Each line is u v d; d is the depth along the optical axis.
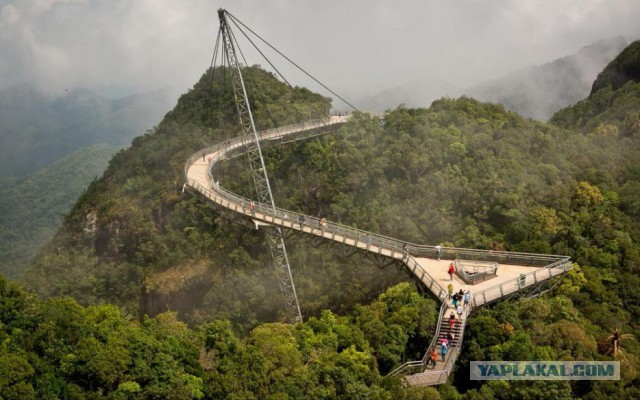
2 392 38.50
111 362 42.75
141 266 129.12
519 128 123.69
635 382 51.56
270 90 154.12
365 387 45.94
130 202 140.38
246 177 129.38
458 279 62.66
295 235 82.56
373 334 57.84
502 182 98.75
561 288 68.31
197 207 130.25
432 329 59.25
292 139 129.12
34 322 47.03
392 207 108.38
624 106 135.88
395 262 70.50
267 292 111.25
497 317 55.34
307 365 49.47
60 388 41.25
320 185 123.00
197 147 141.62
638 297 72.88
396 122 128.50
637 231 89.25
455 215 99.44
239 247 119.50
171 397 42.34
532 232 87.19
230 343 50.53
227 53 111.88
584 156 111.69
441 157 111.06
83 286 128.12
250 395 43.75
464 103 138.50
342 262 107.19
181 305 122.69
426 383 47.66
